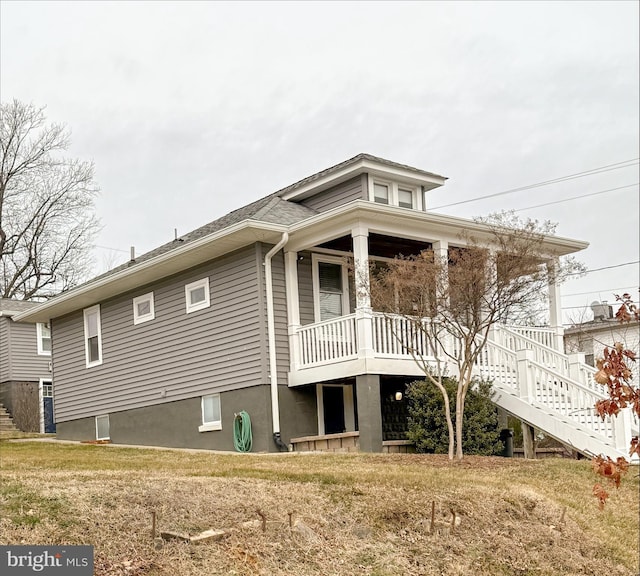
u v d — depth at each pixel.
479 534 8.65
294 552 7.39
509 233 13.41
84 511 7.43
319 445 14.88
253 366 15.52
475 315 12.64
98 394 20.22
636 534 9.79
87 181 38.88
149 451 14.70
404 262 13.23
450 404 14.05
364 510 8.62
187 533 7.22
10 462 11.60
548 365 15.95
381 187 18.03
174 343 17.67
